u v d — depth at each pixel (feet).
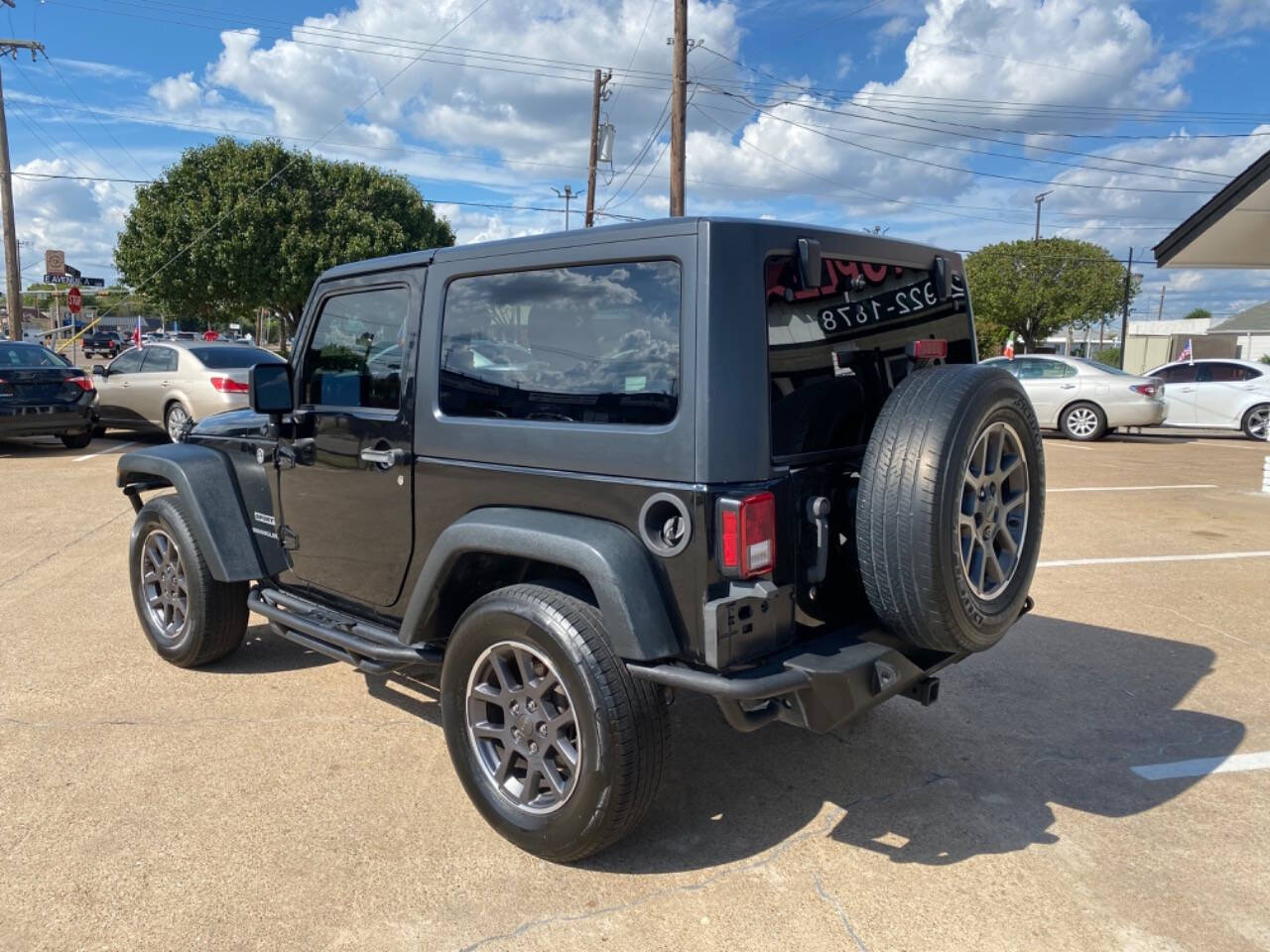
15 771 11.39
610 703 8.55
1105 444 48.93
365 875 9.25
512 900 8.86
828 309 9.46
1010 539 9.63
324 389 12.41
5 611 17.95
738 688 8.02
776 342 8.71
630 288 8.87
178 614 14.93
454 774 11.43
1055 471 37.93
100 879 9.14
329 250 93.61
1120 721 13.19
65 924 8.45
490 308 10.07
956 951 8.18
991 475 9.21
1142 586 20.29
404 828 10.14
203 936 8.30
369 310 11.65
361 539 11.75
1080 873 9.41
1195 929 8.52
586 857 9.48
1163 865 9.57
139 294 99.50
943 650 9.13
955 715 13.37
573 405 9.25
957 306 11.75
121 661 15.26
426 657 10.77
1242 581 20.70
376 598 11.78
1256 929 8.52
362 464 11.52
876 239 10.12
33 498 29.66
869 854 9.73
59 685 14.19
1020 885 9.18
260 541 13.89
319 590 12.83
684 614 8.45
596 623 8.82
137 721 12.91
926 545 8.32
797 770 11.64
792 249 8.93
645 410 8.67
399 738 12.44
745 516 8.11
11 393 37.93
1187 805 10.82
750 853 9.72
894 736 12.65
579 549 8.63
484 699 9.83
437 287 10.63
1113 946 8.26
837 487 9.36
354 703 13.62
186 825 10.15
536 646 9.01
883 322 10.31
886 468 8.55
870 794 11.02
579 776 8.82
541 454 9.39
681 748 12.25
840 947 8.21
